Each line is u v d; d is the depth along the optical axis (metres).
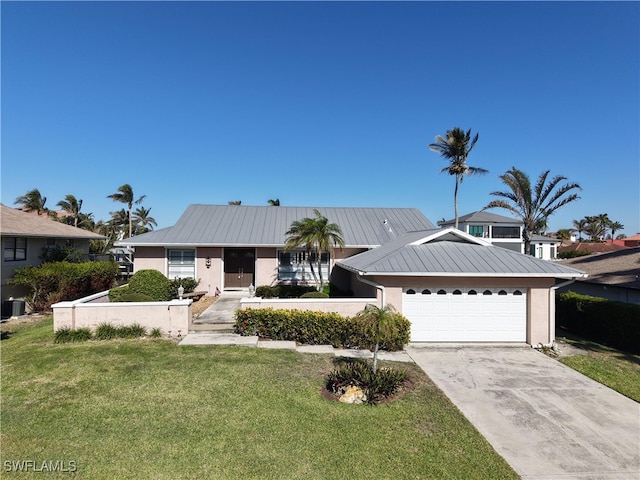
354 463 5.46
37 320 16.41
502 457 5.75
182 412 6.86
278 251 20.06
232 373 8.72
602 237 86.69
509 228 47.31
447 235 14.29
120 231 46.84
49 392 7.66
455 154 30.14
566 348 11.94
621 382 8.95
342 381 7.93
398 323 9.22
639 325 11.41
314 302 12.23
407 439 6.15
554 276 11.65
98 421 6.51
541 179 28.34
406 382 8.57
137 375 8.56
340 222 22.45
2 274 17.69
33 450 5.62
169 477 5.05
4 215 20.11
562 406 7.63
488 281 12.12
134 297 13.87
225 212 22.77
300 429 6.34
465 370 9.66
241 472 5.18
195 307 16.34
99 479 4.99
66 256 21.69
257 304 12.19
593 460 5.74
